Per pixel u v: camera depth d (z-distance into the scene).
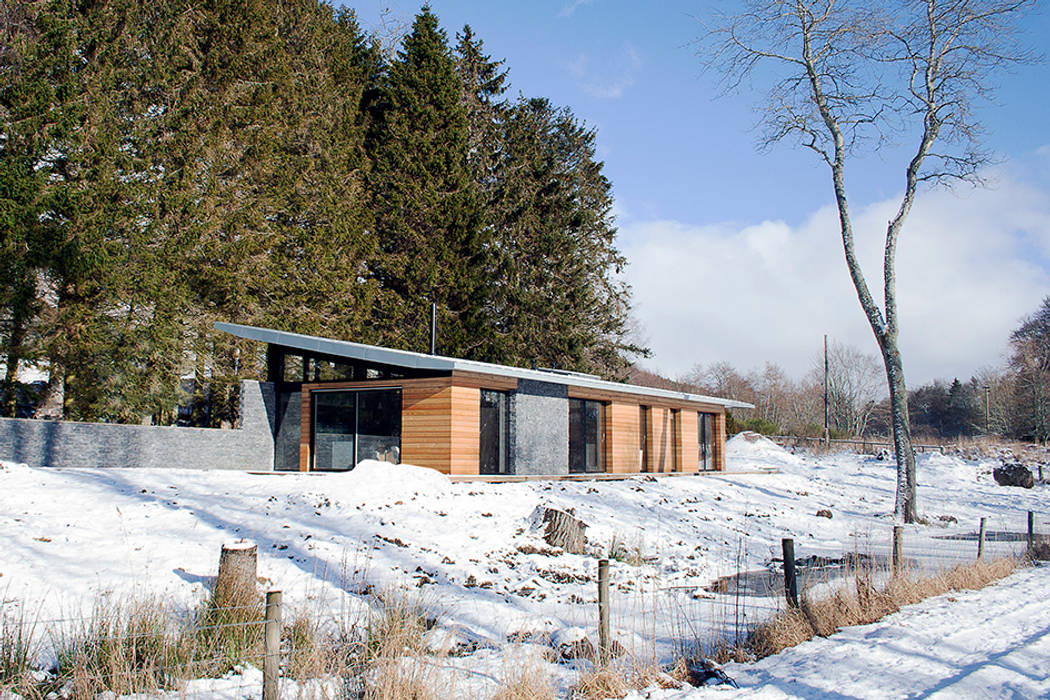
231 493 12.45
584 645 6.40
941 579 10.02
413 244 30.62
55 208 18.19
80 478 12.62
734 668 6.32
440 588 8.64
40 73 18.91
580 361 35.88
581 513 13.70
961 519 21.02
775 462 34.31
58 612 6.37
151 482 13.07
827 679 5.88
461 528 11.51
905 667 6.24
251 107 25.06
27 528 8.93
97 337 19.08
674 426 25.08
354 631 6.35
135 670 5.07
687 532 14.12
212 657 5.66
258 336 18.45
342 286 27.06
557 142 41.53
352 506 11.79
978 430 74.00
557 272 36.50
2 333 18.36
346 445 18.16
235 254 23.02
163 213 21.44
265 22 26.47
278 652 4.78
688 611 8.45
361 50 35.41
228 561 6.65
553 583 9.65
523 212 34.94
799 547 14.29
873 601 8.56
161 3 23.45
